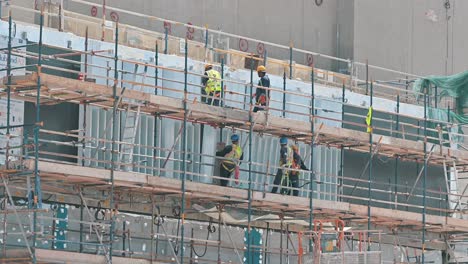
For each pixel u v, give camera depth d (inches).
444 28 7401.6
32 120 4854.8
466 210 5964.6
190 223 5231.3
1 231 4662.9
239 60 6250.0
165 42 5570.9
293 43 6870.1
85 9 6053.2
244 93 5393.7
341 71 6894.7
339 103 5807.1
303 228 5605.3
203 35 6437.0
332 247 5236.2
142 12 6279.5
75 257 4478.3
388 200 6038.4
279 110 5187.0
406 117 6122.1
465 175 6668.3
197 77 5329.7
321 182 5364.2
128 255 5000.0
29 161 4394.7
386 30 7126.0
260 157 5438.0
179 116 5024.6
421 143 5762.8
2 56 4808.1
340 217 5526.6
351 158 5885.8
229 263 5290.4
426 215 5743.1
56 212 4825.3
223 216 5275.6
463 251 6314.0
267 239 5511.8
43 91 4601.4
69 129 4953.3
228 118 5009.8
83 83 4554.6
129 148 4965.6
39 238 4525.1
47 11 5639.8
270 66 6333.7
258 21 6732.3
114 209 4943.4
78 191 4736.7
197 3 6491.1
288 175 5280.5
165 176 5118.1
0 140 4753.9
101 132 4953.3
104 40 5521.7
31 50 4896.7
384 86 6441.9
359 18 7017.7
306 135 5349.4
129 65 5137.8
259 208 5275.6
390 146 5634.8
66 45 5000.0
